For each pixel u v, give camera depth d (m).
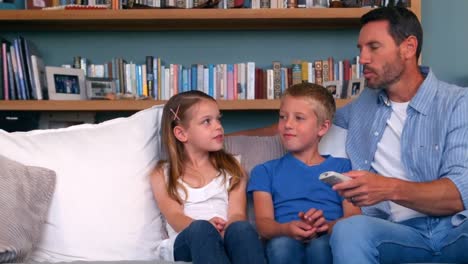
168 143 2.00
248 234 1.58
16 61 3.11
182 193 1.93
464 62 3.35
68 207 1.81
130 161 1.91
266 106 3.06
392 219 1.83
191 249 1.56
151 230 1.88
